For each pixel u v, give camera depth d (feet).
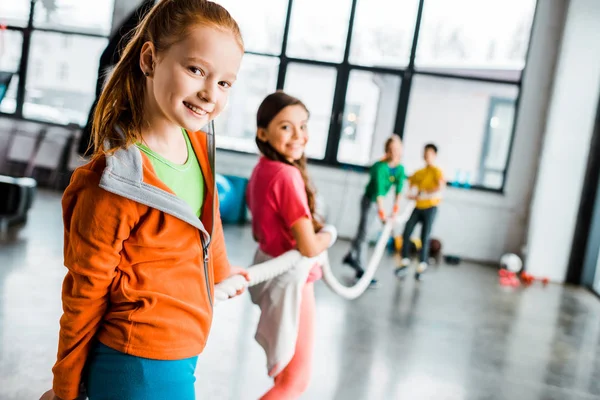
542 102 24.97
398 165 16.53
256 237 5.61
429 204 18.12
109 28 28.58
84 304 2.93
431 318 13.87
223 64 2.89
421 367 10.33
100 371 3.03
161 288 3.06
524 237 25.13
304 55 27.25
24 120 29.04
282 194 5.15
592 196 21.99
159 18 2.95
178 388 3.12
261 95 27.73
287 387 5.34
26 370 7.86
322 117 27.40
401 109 26.58
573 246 22.25
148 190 2.91
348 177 26.45
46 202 23.00
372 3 26.48
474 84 27.50
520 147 25.18
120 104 3.04
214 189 3.41
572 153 22.12
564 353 12.34
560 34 24.63
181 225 3.09
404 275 18.65
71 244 2.91
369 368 9.93
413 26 26.35
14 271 12.55
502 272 21.71
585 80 22.00
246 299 13.09
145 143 3.10
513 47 25.82
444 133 28.07
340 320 12.64
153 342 3.01
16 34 29.25
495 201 25.32
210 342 10.07
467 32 26.14
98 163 2.90
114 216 2.87
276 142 5.32
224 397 7.93
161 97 2.90
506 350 12.05
